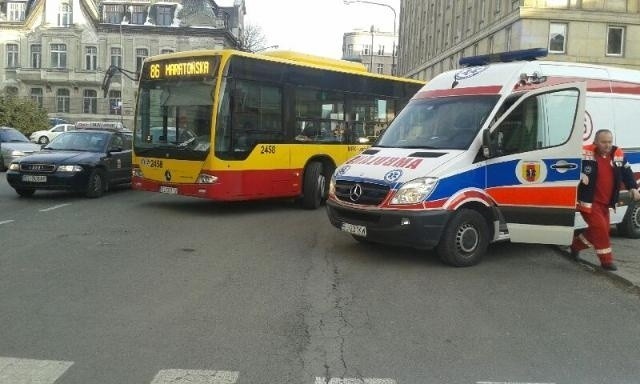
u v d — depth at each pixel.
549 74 8.46
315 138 12.89
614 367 4.58
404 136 8.53
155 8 62.88
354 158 8.48
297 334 5.15
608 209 7.65
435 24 64.56
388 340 5.06
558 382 4.29
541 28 38.66
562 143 7.57
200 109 11.17
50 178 13.18
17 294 6.15
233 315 5.62
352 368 4.46
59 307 5.75
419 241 7.32
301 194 12.72
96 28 61.75
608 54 39.12
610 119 9.15
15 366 4.39
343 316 5.66
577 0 38.78
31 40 61.56
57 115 61.94
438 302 6.17
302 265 7.64
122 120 58.03
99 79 61.53
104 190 14.23
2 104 35.50
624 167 7.73
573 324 5.57
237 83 11.23
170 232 9.75
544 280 7.15
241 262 7.74
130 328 5.21
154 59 11.91
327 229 10.33
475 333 5.27
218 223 10.73
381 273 7.30
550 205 7.65
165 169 11.57
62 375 4.25
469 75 8.64
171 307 5.82
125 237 9.24
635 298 6.46
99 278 6.82
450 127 8.12
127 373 4.30
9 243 8.64
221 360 4.56
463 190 7.47
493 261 8.09
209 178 10.99
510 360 4.68
